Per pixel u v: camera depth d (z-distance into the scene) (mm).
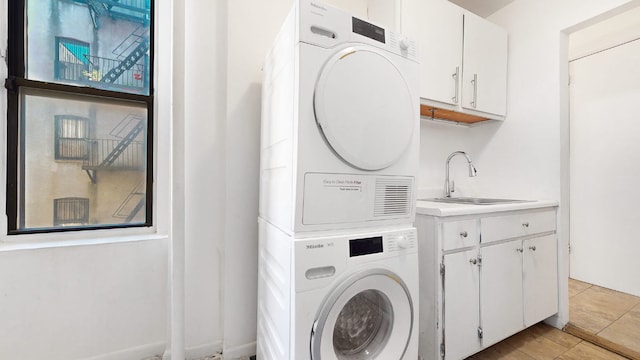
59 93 1401
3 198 1321
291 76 1040
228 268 1566
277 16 1672
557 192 1937
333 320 1017
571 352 1631
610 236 2479
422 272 1474
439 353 1382
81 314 1377
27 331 1283
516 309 1687
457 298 1439
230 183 1568
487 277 1557
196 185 1563
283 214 1110
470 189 2463
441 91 1865
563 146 1932
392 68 1186
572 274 2725
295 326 956
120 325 1453
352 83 1077
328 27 1043
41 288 1304
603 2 1724
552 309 1890
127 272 1466
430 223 1436
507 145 2223
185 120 1536
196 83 1555
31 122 1357
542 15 2025
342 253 1042
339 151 1050
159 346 1535
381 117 1145
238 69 1581
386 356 1141
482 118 2270
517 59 2170
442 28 1873
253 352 1608
